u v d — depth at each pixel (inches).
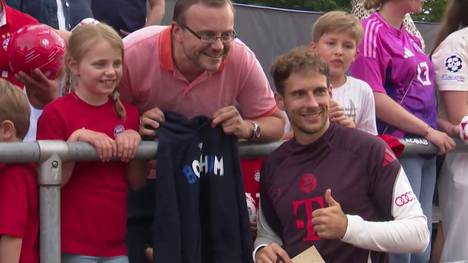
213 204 122.6
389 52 163.9
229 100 135.3
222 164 124.4
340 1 530.3
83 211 118.0
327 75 127.0
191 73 130.6
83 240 117.6
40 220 112.2
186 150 122.2
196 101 133.0
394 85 164.9
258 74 135.7
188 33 122.9
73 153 113.1
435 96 170.7
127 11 210.4
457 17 175.5
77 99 121.3
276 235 129.9
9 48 134.9
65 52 130.6
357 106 155.4
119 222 121.4
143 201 136.8
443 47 171.0
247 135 128.3
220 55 123.6
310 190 123.9
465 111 167.9
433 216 185.5
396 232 118.7
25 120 117.1
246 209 126.3
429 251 165.9
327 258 121.6
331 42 154.3
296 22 281.1
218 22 121.4
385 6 167.9
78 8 181.0
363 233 117.6
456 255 166.6
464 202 165.3
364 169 123.3
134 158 119.0
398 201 121.3
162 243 117.5
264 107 136.4
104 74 119.6
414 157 156.5
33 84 136.2
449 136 162.1
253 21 274.4
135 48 130.4
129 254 136.7
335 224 116.7
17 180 110.3
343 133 126.1
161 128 122.6
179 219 119.3
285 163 127.6
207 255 123.1
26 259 111.7
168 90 132.0
